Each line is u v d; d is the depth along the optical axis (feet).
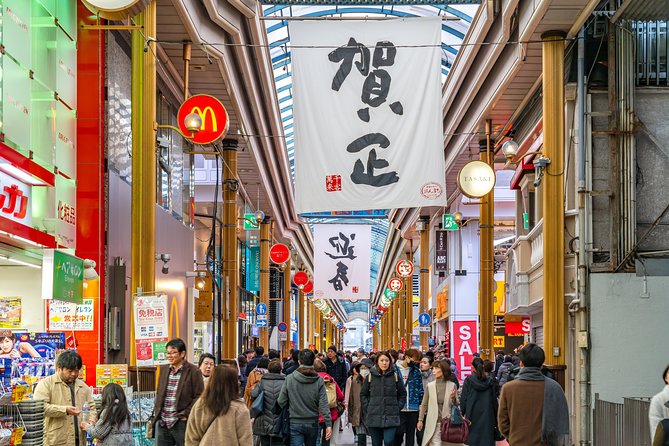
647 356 47.42
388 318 230.07
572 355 50.39
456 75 71.31
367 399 41.11
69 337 42.47
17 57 33.99
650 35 49.44
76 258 38.91
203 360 36.09
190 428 22.68
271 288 159.02
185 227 71.46
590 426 47.39
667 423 20.07
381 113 48.78
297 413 36.58
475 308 108.78
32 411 27.20
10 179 33.88
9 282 40.65
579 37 49.34
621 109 48.42
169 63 58.54
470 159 86.02
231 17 56.95
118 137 49.39
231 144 80.64
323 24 49.01
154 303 36.91
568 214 49.44
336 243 120.88
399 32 49.01
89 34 45.39
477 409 37.93
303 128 48.75
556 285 48.70
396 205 48.57
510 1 51.37
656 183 49.06
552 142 49.29
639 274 47.24
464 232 109.91
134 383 42.63
